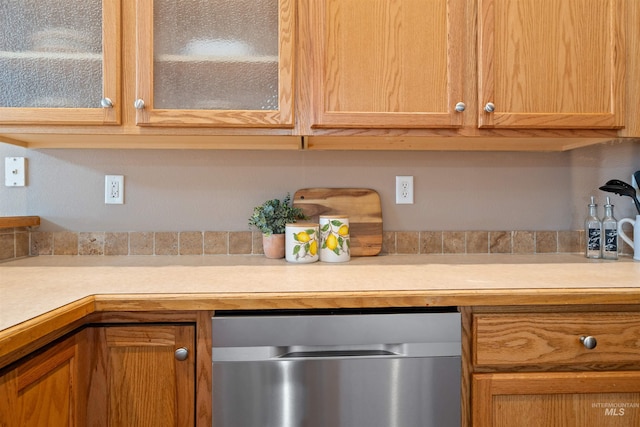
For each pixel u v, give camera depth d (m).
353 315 0.86
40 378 0.71
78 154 1.39
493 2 1.12
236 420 0.85
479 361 0.88
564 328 0.89
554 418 0.89
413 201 1.46
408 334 0.87
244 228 1.43
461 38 1.12
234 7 1.12
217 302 0.84
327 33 1.10
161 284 0.93
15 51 1.08
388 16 1.11
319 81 1.10
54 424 0.74
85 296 0.82
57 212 1.39
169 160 1.41
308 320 0.85
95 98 1.09
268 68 1.12
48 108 1.07
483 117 1.12
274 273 1.07
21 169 1.38
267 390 0.85
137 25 1.08
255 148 1.41
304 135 1.13
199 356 0.86
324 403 0.85
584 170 1.48
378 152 1.45
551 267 1.17
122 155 1.40
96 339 0.85
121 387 0.85
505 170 1.47
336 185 1.44
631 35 1.15
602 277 1.01
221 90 1.11
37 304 0.75
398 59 1.11
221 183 1.42
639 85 1.14
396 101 1.11
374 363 0.86
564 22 1.13
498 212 1.47
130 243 1.39
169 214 1.41
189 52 1.11
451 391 0.87
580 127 1.14
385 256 1.40
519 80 1.12
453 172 1.46
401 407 0.86
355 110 1.11
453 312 0.89
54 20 1.10
